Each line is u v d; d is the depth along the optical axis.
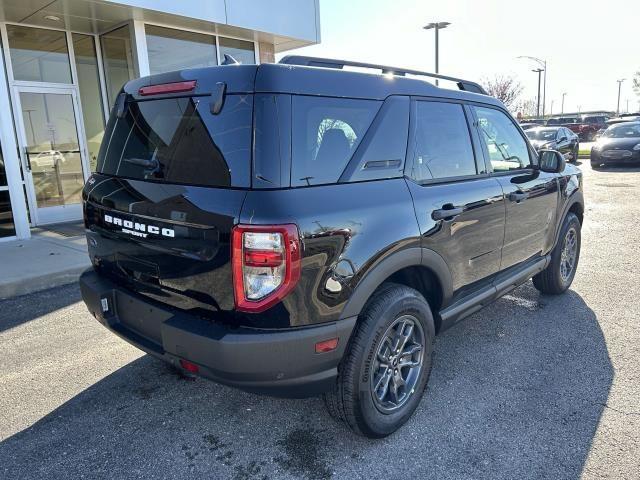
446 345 3.84
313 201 2.22
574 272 5.05
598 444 2.62
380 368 2.68
